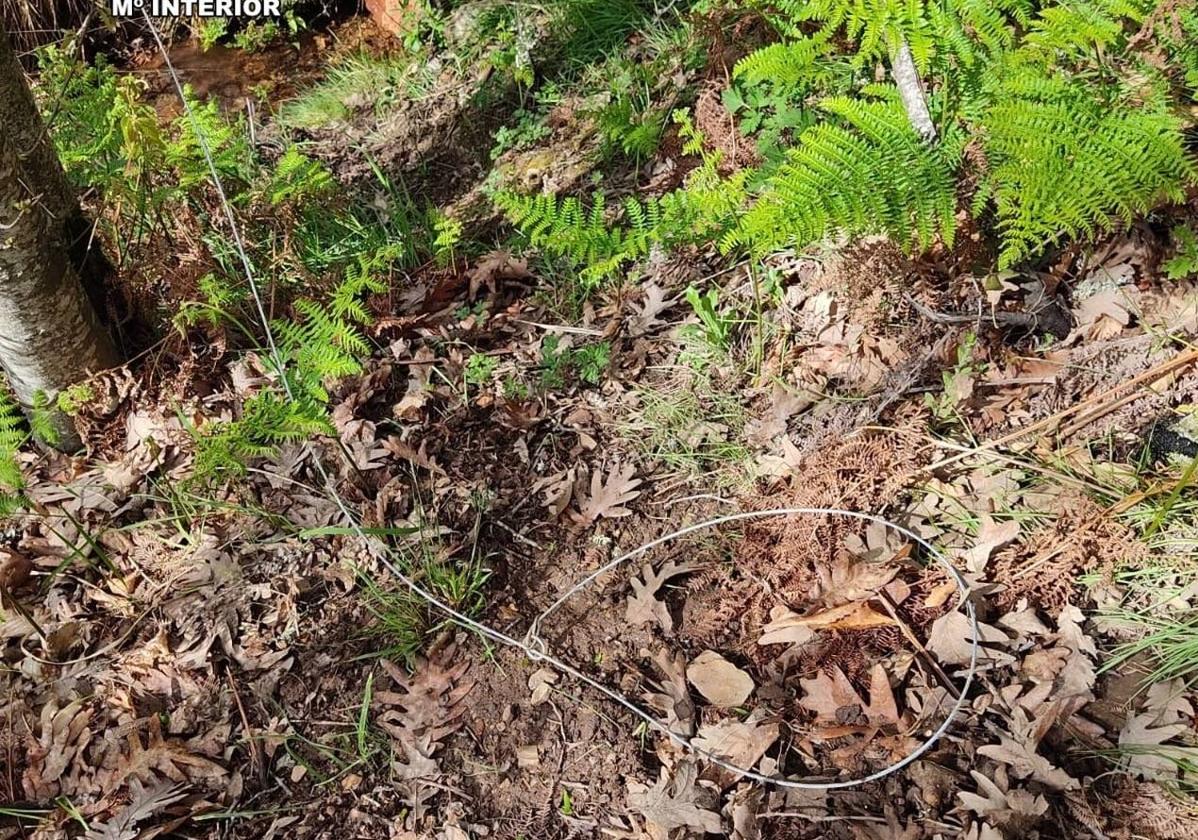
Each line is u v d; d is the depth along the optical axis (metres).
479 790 2.18
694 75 3.85
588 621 2.43
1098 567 2.19
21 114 2.73
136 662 2.49
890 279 2.67
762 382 2.81
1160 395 2.38
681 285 3.15
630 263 3.30
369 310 3.30
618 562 2.52
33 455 3.11
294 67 5.29
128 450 3.01
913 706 2.11
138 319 3.22
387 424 2.97
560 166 3.85
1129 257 2.59
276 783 2.25
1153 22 2.37
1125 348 2.50
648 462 2.74
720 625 2.36
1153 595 2.13
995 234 2.61
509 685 2.35
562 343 3.11
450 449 2.86
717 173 3.09
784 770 2.09
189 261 3.10
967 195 2.58
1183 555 2.14
